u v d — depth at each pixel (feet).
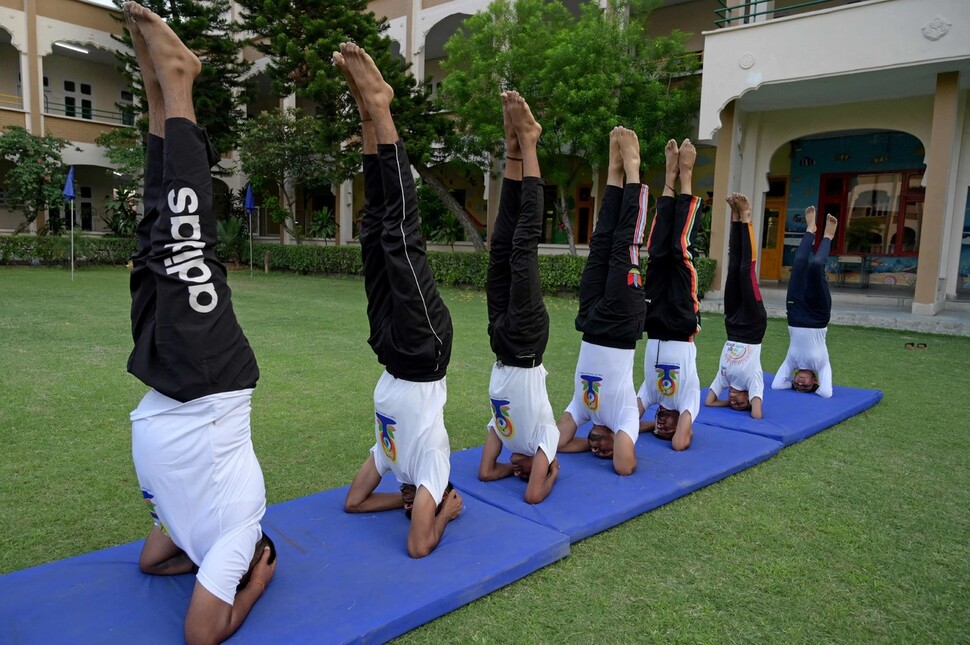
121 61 72.08
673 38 44.37
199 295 7.13
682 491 11.96
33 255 64.64
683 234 13.97
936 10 32.19
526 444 11.41
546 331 11.19
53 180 65.31
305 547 9.21
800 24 36.19
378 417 9.77
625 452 12.45
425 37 62.39
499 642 7.63
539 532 9.79
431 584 8.26
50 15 68.33
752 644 7.75
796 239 52.29
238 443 7.58
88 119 73.51
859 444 15.38
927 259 35.40
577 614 8.23
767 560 9.71
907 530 10.80
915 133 40.42
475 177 69.15
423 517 9.05
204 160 7.32
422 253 9.05
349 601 7.82
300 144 61.93
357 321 33.94
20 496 11.41
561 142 44.47
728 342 17.49
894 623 8.25
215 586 7.05
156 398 7.32
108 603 7.77
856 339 31.42
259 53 77.36
